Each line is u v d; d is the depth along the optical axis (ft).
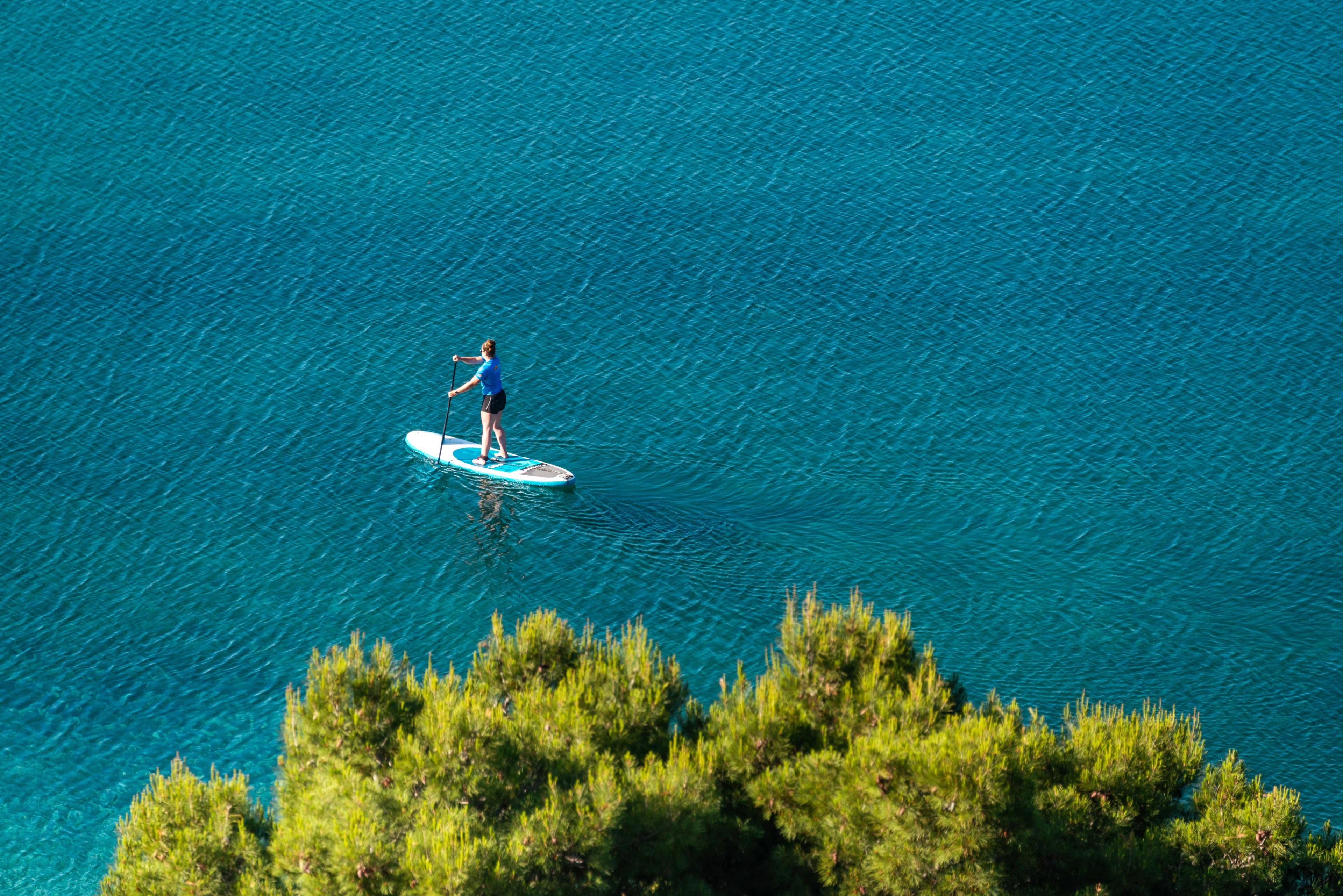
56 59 444.14
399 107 429.79
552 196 391.24
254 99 430.61
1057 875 131.03
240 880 124.26
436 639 244.83
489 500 281.74
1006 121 433.07
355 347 329.93
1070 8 492.54
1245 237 383.86
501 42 465.06
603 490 286.46
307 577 258.98
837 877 130.21
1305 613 260.42
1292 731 230.48
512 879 113.91
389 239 370.94
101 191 385.29
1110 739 138.72
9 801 206.08
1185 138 427.74
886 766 124.26
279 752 218.18
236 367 320.70
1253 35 479.41
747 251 371.76
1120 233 384.27
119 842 150.41
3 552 261.65
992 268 368.68
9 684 230.68
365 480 286.66
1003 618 256.11
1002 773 122.11
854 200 394.73
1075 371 332.19
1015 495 291.17
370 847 112.88
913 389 323.57
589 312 346.33
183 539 267.59
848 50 466.70
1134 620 257.14
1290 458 305.53
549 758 127.95
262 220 376.68
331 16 475.31
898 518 282.77
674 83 446.60
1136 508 288.92
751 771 134.21
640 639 142.20
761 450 301.84
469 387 283.18
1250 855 132.36
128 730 222.07
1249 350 341.41
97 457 289.74
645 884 127.03
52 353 322.34
